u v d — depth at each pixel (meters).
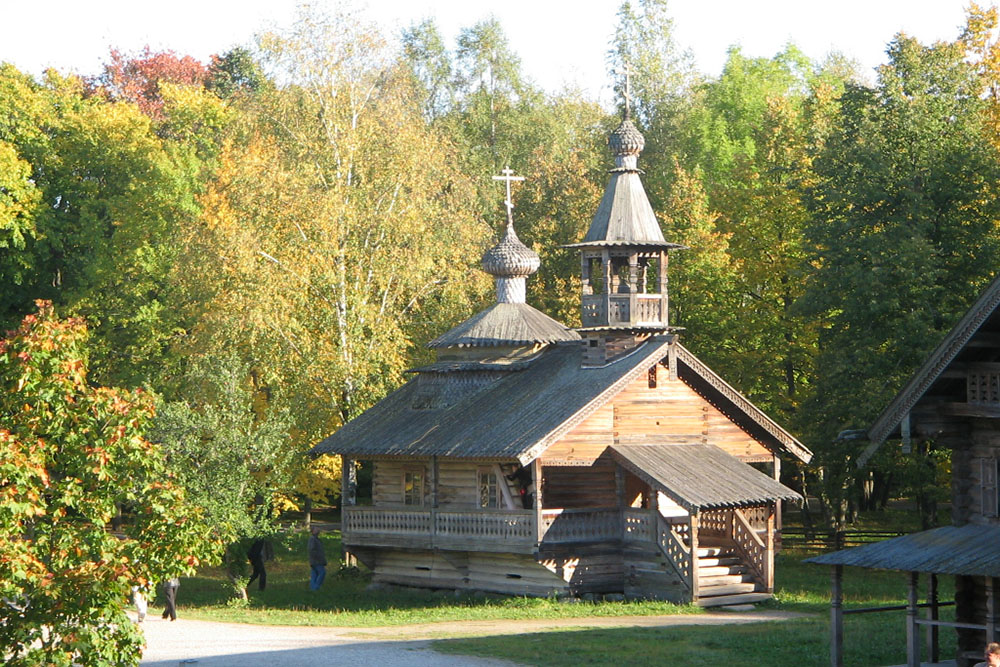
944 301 50.06
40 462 19.73
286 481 47.84
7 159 62.59
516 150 83.12
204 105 71.25
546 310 67.06
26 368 20.64
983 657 27.58
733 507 41.44
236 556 45.88
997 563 25.16
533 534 42.66
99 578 19.41
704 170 78.44
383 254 55.62
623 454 43.25
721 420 46.12
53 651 18.92
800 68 89.69
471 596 46.00
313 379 53.91
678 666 27.91
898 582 47.50
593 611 39.97
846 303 50.16
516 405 45.56
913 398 26.66
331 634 34.31
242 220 54.88
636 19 87.75
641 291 55.19
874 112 51.94
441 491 47.34
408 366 58.12
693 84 87.44
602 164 82.38
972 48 56.56
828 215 52.44
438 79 88.62
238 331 51.75
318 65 57.41
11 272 64.38
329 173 56.88
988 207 50.78
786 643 30.98
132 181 66.19
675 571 42.12
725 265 61.03
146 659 28.86
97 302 65.81
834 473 52.81
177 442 45.09
